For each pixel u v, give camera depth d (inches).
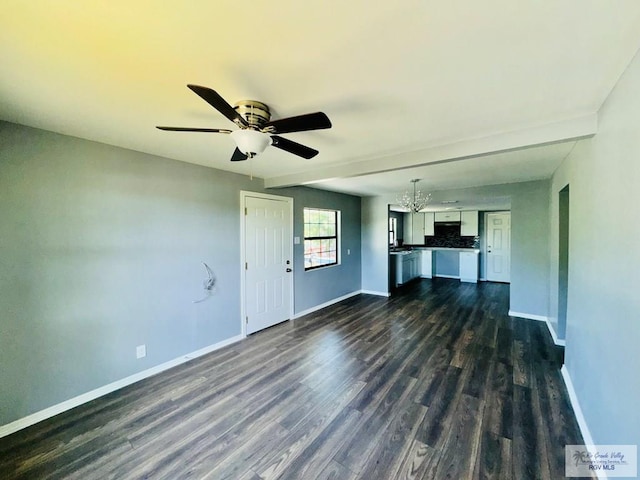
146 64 51.2
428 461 68.7
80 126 81.6
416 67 52.0
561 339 137.2
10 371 79.8
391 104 66.9
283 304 175.2
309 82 57.1
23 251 81.9
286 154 110.7
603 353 65.5
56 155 87.4
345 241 233.1
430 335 152.1
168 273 116.9
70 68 52.4
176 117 75.3
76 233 91.9
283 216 174.1
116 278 101.6
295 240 183.3
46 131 85.2
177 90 60.8
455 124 79.3
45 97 64.1
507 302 218.4
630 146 51.2
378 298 234.8
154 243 112.3
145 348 109.8
